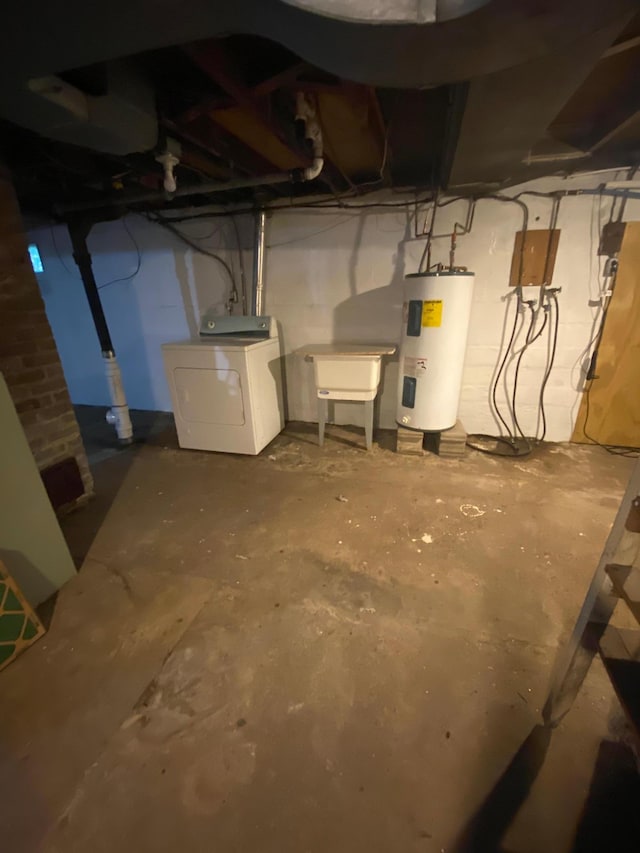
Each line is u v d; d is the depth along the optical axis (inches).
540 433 119.6
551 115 55.7
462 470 103.2
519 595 63.3
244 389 107.8
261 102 58.8
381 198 107.8
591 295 103.4
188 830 37.5
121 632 58.8
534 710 46.9
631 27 48.3
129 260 140.4
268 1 30.1
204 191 90.0
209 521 85.2
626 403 110.1
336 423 137.7
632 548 35.0
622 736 43.9
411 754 42.9
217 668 52.9
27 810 39.4
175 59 53.8
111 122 53.3
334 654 54.4
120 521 86.3
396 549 74.4
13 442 58.6
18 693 50.6
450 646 55.1
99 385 168.4
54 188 97.1
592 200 96.0
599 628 37.7
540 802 38.6
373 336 122.6
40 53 37.0
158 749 44.1
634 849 35.1
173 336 147.6
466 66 36.7
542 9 29.5
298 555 73.8
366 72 37.9
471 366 118.1
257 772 41.7
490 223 103.5
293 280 123.7
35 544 62.7
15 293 74.7
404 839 36.4
